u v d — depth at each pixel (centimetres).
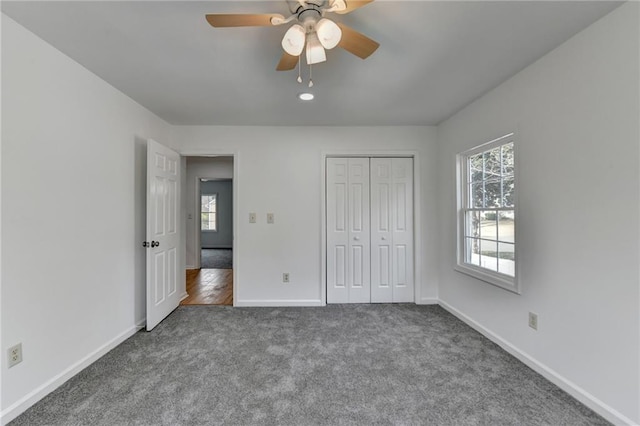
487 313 268
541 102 205
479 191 294
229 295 404
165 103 285
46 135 185
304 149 361
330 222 368
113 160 249
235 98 273
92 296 224
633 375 151
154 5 151
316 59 156
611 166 160
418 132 366
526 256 220
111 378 202
